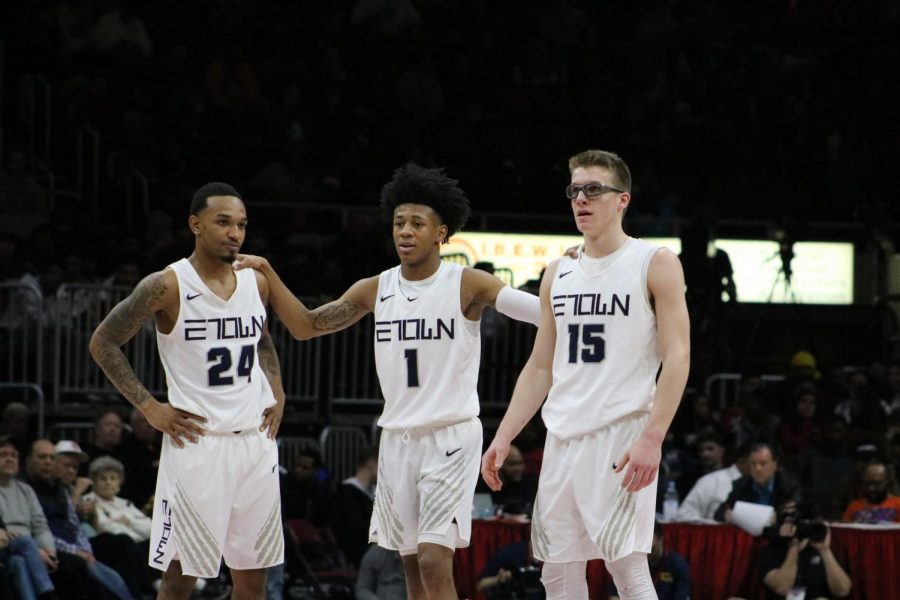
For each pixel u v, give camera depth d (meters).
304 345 15.13
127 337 6.85
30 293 14.05
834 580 11.00
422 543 6.70
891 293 19.22
